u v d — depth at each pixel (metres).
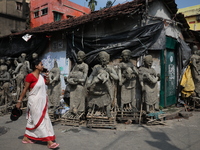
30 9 17.31
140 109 5.57
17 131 4.44
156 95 5.15
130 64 5.29
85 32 6.83
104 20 5.94
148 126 4.80
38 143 3.64
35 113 3.29
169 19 6.92
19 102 3.39
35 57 7.12
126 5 6.23
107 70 5.02
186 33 8.05
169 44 6.60
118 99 5.56
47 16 16.16
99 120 4.72
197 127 4.71
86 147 3.47
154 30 5.52
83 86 5.33
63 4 17.28
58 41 7.68
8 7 14.50
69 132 4.36
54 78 5.22
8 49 9.47
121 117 5.01
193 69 6.94
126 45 5.68
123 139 3.88
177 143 3.65
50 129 3.41
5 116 6.02
